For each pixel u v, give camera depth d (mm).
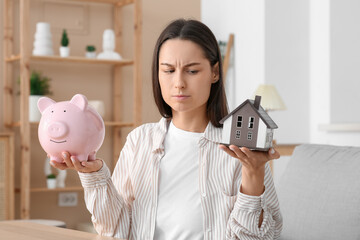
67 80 4270
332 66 4488
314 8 4648
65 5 4262
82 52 4324
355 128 4113
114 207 1216
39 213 4145
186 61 1137
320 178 2029
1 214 3658
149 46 4590
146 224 1254
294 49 4637
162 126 1325
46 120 1129
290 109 4613
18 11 4094
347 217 1889
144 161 1300
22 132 3707
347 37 4520
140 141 1331
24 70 3701
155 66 1267
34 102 3848
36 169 4145
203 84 1155
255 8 4641
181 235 1228
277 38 4578
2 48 4047
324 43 4543
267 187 1188
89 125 1132
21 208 3713
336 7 4492
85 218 4285
